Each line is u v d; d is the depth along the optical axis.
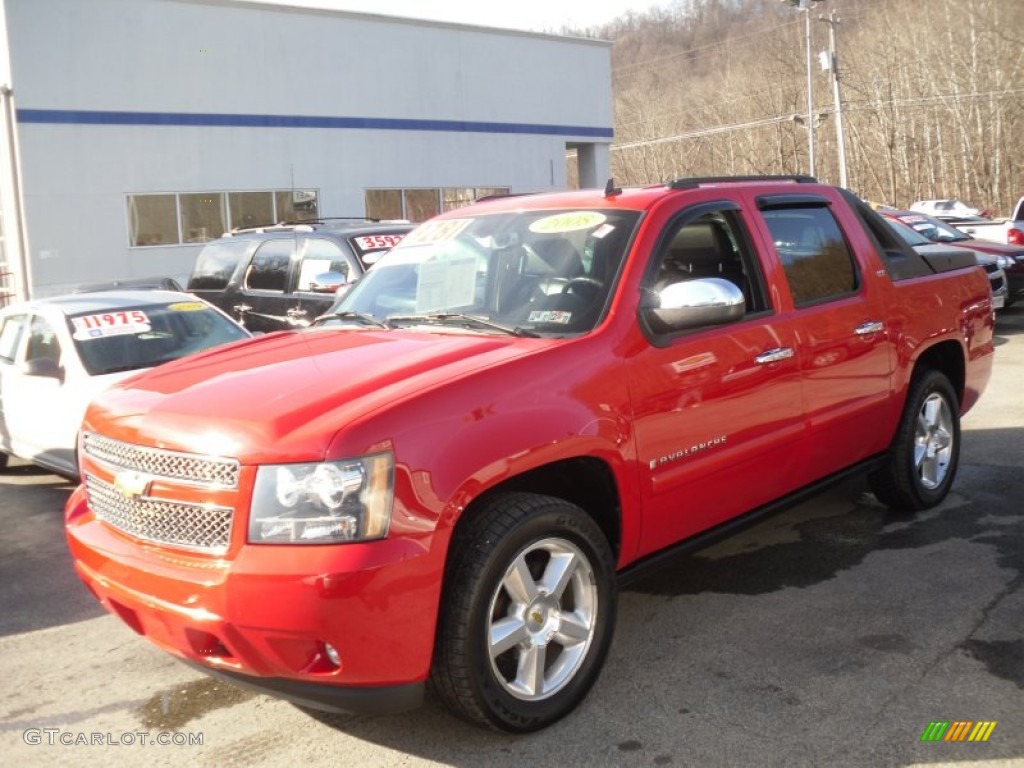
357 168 25.78
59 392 7.01
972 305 6.02
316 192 25.03
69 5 20.69
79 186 21.14
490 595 3.24
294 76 24.36
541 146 30.23
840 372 4.80
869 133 77.25
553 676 3.53
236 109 23.39
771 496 4.56
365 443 3.04
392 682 3.07
